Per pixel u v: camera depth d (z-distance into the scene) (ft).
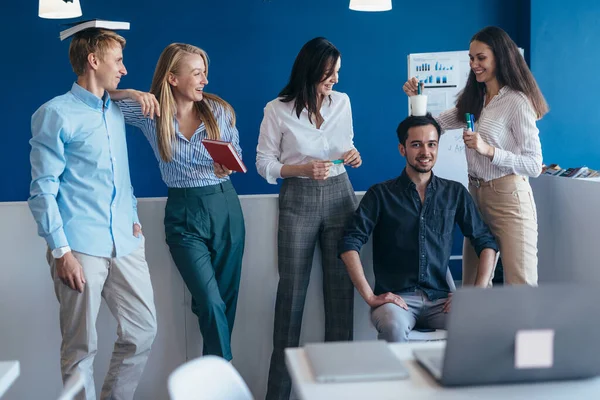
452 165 13.76
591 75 14.58
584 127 14.73
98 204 8.50
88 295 8.48
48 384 10.24
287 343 10.23
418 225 9.45
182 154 9.42
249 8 14.51
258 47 14.65
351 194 10.20
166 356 10.41
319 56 9.61
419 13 14.88
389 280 9.58
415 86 10.12
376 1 11.55
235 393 5.19
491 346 4.49
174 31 14.40
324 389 4.54
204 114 9.62
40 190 8.05
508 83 9.64
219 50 14.57
